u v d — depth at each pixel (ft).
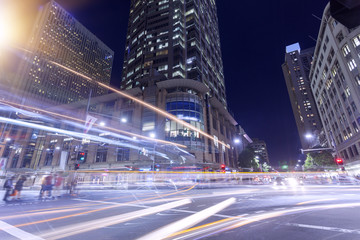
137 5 279.49
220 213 27.09
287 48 449.06
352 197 41.01
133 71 233.96
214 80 257.55
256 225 20.34
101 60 606.96
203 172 145.89
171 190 75.05
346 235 16.47
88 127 88.63
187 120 156.87
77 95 500.74
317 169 195.83
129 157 155.43
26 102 400.26
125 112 181.06
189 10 246.06
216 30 328.49
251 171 210.38
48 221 23.71
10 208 34.09
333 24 150.51
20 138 287.48
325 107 202.90
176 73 197.36
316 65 206.39
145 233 18.30
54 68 465.47
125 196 52.80
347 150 160.56
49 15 486.79
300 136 408.26
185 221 22.79
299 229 18.57
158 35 228.43
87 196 53.88
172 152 145.38
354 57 129.80
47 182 50.60
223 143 211.20
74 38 534.37
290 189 67.15
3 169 123.34
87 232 18.93
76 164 63.57
